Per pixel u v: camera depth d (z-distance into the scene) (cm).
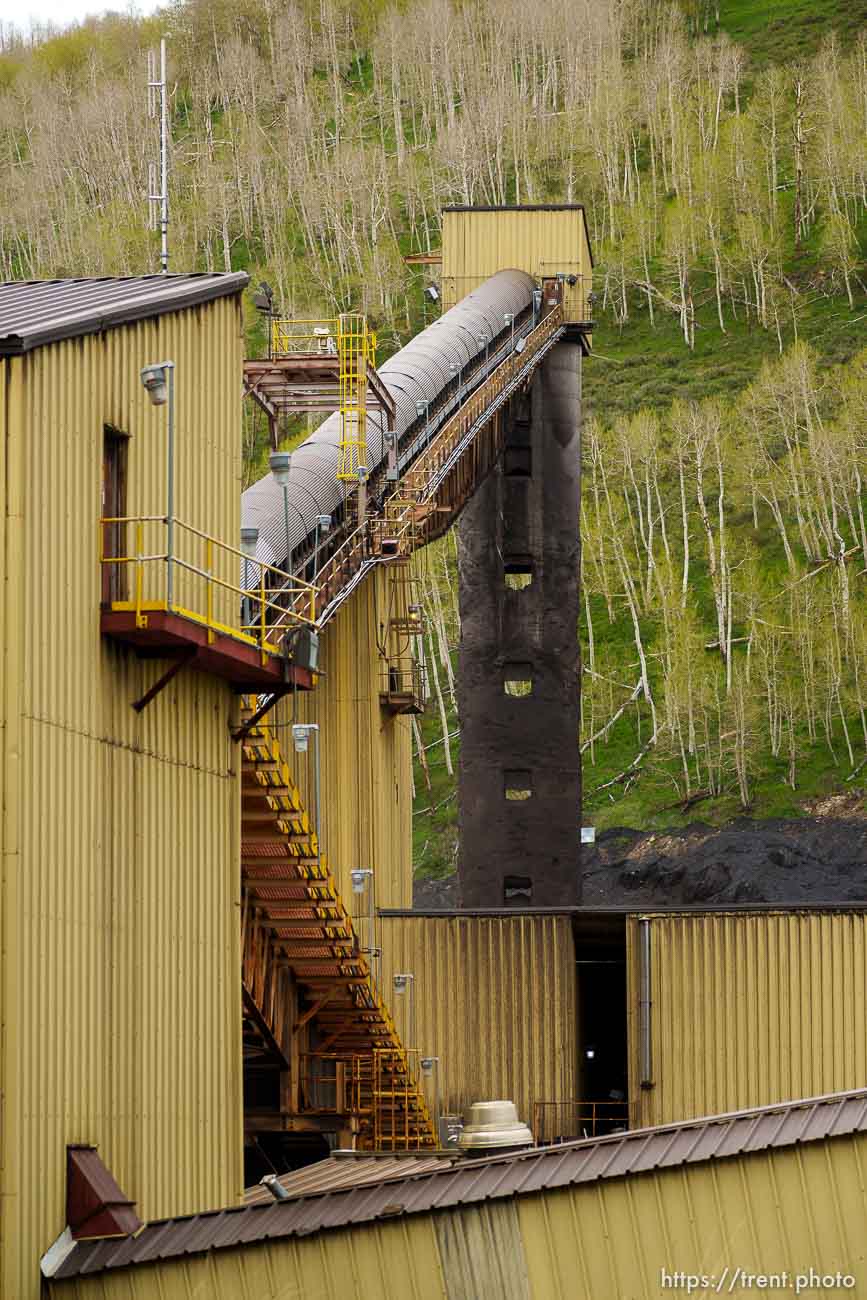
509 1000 9912
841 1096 4678
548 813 12875
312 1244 4894
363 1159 8125
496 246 13512
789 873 17150
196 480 6297
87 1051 5372
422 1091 9869
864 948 9300
